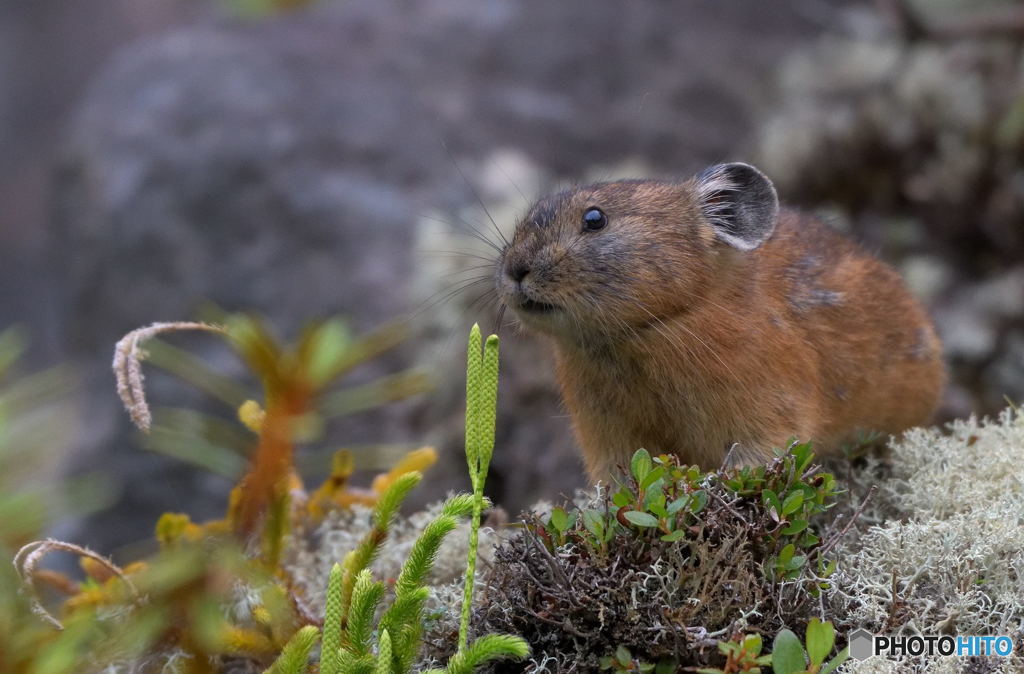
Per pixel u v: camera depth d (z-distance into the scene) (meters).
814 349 7.97
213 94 19.95
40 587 6.81
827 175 15.45
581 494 7.66
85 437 16.53
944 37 16.31
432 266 15.20
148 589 5.85
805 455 6.13
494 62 21.23
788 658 5.18
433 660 5.98
